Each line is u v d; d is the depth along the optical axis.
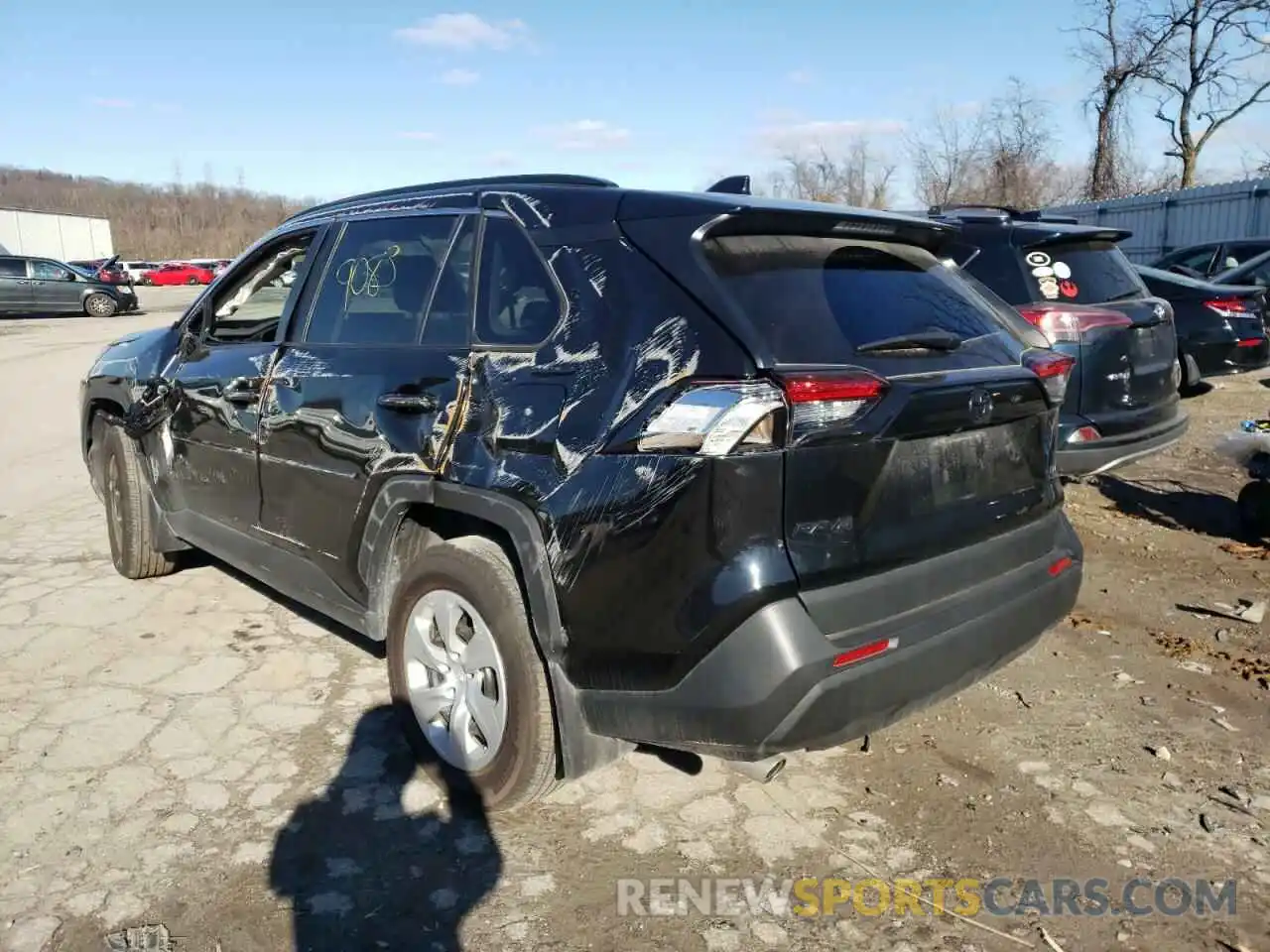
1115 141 29.69
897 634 2.62
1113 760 3.53
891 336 2.83
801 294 2.77
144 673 4.16
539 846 3.01
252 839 3.01
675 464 2.50
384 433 3.30
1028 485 3.18
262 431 3.95
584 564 2.68
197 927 2.62
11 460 8.65
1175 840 3.06
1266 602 5.04
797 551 2.47
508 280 3.14
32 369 15.25
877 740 3.67
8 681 4.07
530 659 2.90
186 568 5.54
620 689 2.69
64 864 2.87
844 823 3.14
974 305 3.34
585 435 2.72
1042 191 30.50
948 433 2.80
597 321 2.82
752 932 2.64
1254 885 2.86
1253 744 3.64
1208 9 26.81
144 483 5.08
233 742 3.59
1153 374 6.16
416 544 3.45
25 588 5.20
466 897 2.77
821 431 2.48
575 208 3.04
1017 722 3.81
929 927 2.67
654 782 3.36
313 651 4.41
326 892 2.78
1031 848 3.02
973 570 2.90
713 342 2.56
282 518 3.93
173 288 49.22
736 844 3.03
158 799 3.21
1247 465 6.05
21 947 2.53
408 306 3.48
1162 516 6.64
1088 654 4.44
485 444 2.98
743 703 2.43
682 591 2.49
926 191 31.50
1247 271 12.54
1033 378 3.07
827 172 31.12
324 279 3.94
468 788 3.15
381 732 3.67
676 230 2.78
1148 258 22.50
